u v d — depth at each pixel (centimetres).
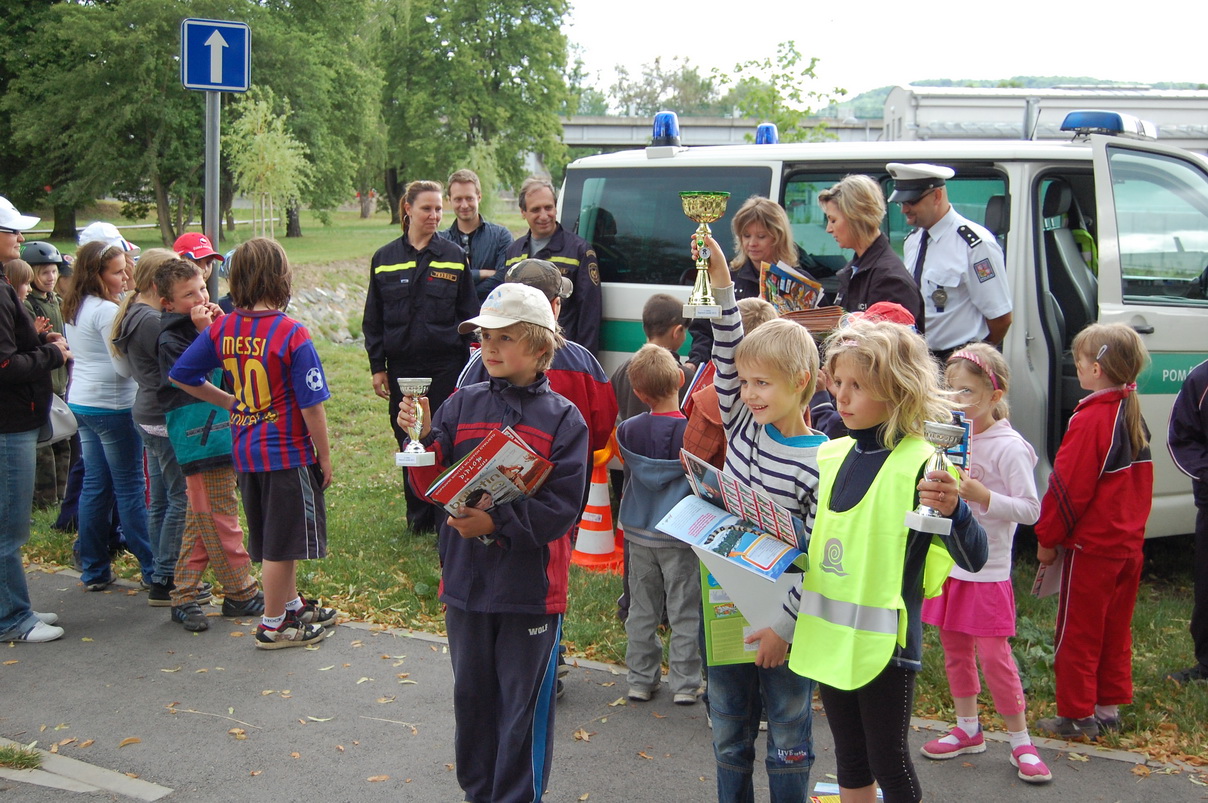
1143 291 546
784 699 291
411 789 349
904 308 411
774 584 275
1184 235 561
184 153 3278
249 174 3125
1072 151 538
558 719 402
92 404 520
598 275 610
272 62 3453
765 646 272
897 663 265
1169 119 1008
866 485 266
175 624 502
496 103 4812
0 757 359
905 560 262
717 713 302
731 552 273
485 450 271
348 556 586
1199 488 428
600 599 524
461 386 362
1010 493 362
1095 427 377
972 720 374
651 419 407
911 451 263
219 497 500
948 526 242
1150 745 382
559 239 604
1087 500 376
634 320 616
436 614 511
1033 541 605
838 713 280
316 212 4219
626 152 652
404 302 595
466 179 680
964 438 259
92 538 542
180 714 403
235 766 363
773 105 1593
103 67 3141
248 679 437
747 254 478
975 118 1032
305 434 461
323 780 354
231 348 450
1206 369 430
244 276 448
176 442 489
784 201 589
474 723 310
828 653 261
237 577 511
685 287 599
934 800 343
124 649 470
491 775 312
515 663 302
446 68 4772
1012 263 531
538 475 285
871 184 443
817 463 283
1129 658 391
